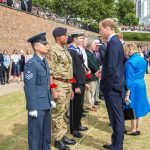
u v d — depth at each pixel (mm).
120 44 6578
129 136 8484
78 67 8289
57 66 7176
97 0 70625
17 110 12320
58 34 7227
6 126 9812
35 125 6133
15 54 24266
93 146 7660
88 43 11148
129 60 8008
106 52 6598
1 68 22234
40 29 36281
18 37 30375
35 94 6039
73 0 61781
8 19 28469
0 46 27078
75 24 52844
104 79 6664
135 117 8117
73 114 8500
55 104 6609
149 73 28703
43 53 6234
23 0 32531
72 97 7980
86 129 8969
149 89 17375
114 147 6742
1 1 28438
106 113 11070
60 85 7191
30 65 6059
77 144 7777
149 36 84312
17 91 18141
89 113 11039
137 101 8156
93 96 11406
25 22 32000
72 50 8344
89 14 69812
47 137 6398
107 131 8891
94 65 11039
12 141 8266
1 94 16859
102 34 6684
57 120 7328
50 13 42125
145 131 8930
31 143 6176
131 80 7953
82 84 8461
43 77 6172
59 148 7391
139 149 7488
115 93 6598
